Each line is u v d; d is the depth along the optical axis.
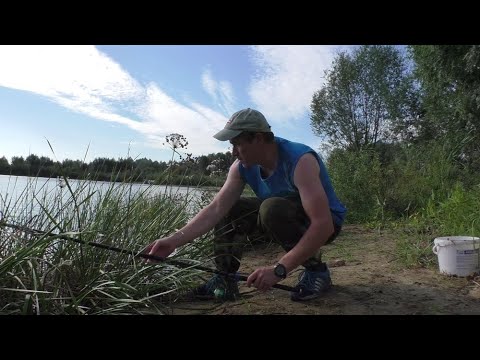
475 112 8.45
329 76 22.22
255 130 2.43
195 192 4.06
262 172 2.69
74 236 2.45
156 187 3.61
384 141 20.77
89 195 2.74
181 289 2.76
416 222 4.78
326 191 2.67
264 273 2.28
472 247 3.05
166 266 2.64
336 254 4.02
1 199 2.61
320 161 2.65
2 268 2.12
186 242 2.68
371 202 6.74
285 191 2.64
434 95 9.53
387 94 20.55
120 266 2.69
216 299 2.69
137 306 2.52
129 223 2.95
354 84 21.47
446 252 3.09
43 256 2.44
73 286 2.47
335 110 22.09
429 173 7.11
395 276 3.13
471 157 8.28
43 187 2.78
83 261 2.52
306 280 2.64
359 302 2.55
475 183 6.88
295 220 2.61
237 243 2.79
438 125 9.94
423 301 2.55
